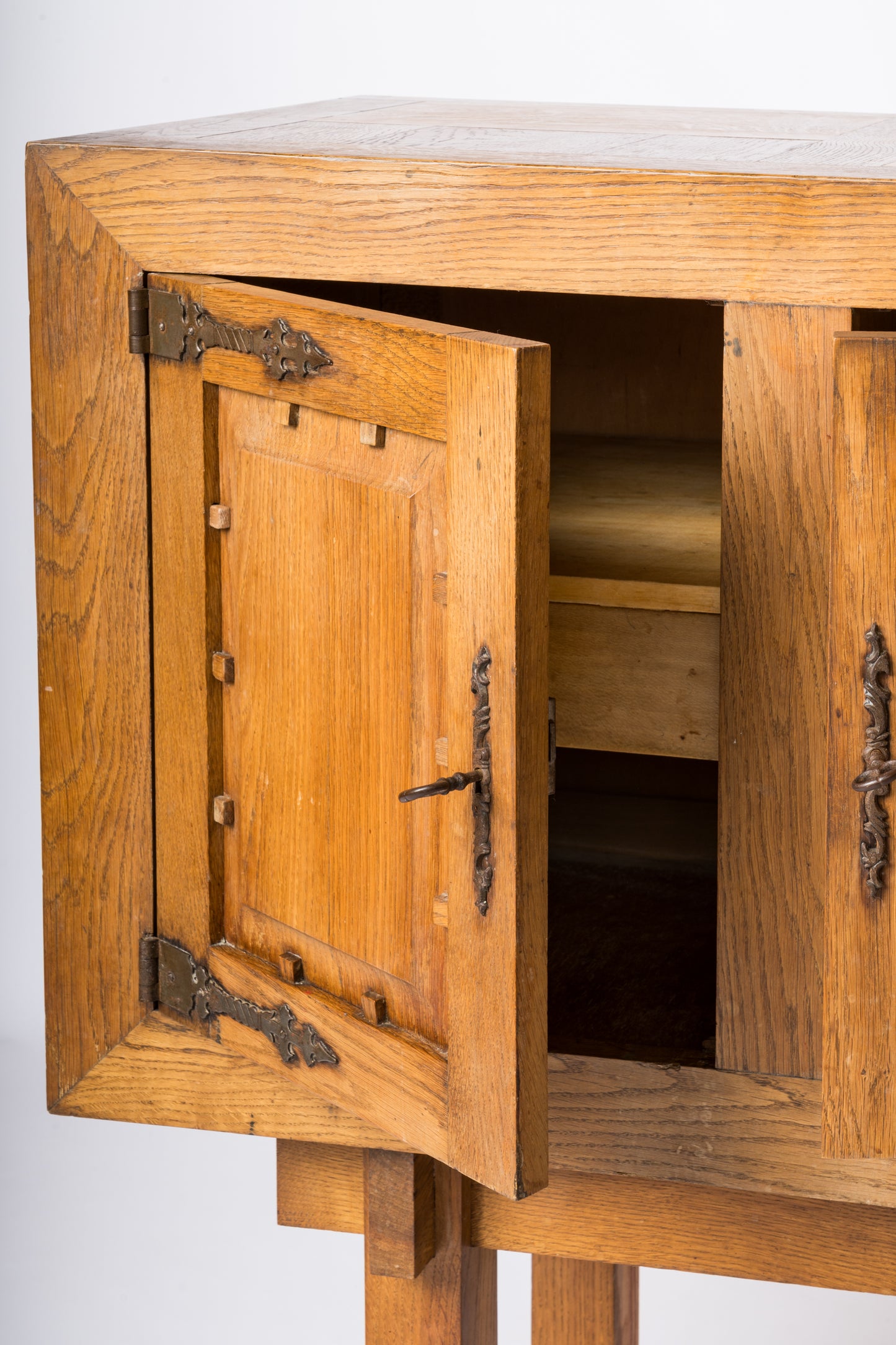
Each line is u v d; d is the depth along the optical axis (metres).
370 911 1.03
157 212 1.10
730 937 1.08
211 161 1.08
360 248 1.05
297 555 1.04
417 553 0.95
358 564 0.99
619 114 1.44
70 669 1.17
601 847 1.54
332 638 1.02
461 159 1.03
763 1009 1.09
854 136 1.24
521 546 0.87
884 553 0.89
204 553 1.10
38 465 1.16
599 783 1.66
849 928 0.93
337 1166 1.29
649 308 1.60
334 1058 1.06
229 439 1.08
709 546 1.28
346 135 1.19
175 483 1.11
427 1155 1.13
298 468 1.03
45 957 1.23
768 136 1.24
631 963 1.31
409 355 0.92
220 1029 1.15
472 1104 0.96
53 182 1.12
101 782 1.18
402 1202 1.21
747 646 1.04
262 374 1.03
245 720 1.10
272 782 1.09
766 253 0.98
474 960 0.94
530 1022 0.93
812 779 1.05
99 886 1.20
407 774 0.98
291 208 1.06
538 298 1.62
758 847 1.07
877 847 0.92
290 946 1.10
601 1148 1.14
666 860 1.50
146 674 1.15
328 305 0.99
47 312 1.14
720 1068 1.11
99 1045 1.22
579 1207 1.23
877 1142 0.95
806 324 0.99
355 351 0.96
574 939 1.36
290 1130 1.18
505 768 0.90
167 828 1.16
